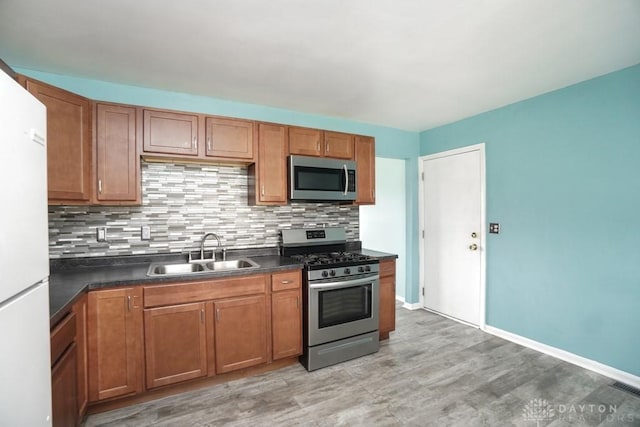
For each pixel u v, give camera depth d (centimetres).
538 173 282
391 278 314
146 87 261
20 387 90
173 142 240
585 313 252
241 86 259
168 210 270
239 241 299
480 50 201
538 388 226
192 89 266
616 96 232
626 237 228
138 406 207
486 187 328
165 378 211
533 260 287
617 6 156
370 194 334
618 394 218
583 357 254
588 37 186
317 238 325
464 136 351
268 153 279
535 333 287
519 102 297
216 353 226
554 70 231
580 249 254
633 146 224
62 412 150
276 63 219
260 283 242
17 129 90
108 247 250
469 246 346
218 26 173
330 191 300
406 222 412
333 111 327
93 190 217
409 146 402
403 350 290
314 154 302
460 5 155
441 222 379
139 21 168
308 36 184
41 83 180
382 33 181
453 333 327
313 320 255
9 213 85
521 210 296
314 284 256
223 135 258
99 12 159
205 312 222
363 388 228
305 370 255
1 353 80
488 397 217
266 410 203
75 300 166
